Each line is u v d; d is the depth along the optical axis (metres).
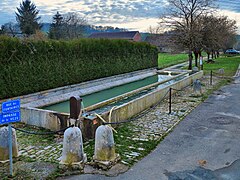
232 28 36.91
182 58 44.78
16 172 4.73
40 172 4.75
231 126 7.75
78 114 6.34
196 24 23.42
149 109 9.36
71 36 47.50
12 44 11.52
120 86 18.45
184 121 8.24
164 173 4.78
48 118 7.15
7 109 4.46
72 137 4.88
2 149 5.12
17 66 11.79
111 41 19.16
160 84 15.62
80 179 4.54
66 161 4.87
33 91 12.66
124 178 4.58
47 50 13.41
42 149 5.91
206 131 7.26
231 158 5.45
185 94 13.02
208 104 10.81
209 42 24.11
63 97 13.17
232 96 12.64
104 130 5.00
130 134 6.88
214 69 26.72
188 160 5.35
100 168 4.91
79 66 15.79
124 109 7.91
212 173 4.79
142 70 23.86
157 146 6.11
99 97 14.52
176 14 25.05
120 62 20.30
